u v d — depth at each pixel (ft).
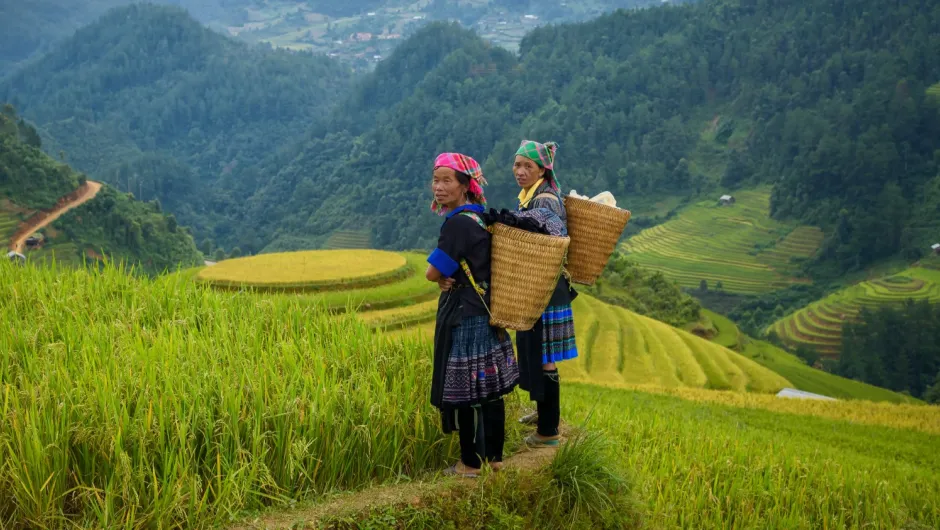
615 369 167.53
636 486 21.48
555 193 19.76
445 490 17.22
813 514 33.30
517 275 16.66
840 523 32.04
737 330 334.03
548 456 19.76
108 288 26.61
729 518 28.84
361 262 123.85
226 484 15.33
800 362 313.12
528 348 19.01
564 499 18.63
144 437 15.15
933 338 413.39
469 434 17.71
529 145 19.89
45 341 20.66
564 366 163.32
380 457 17.97
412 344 22.26
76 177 530.27
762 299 577.02
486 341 17.07
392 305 108.58
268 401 17.42
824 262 620.08
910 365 408.05
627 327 206.90
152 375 17.08
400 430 18.42
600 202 20.31
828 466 41.65
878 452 70.64
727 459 35.01
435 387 17.21
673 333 213.25
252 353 20.71
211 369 18.56
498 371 17.19
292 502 16.10
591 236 19.99
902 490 43.47
